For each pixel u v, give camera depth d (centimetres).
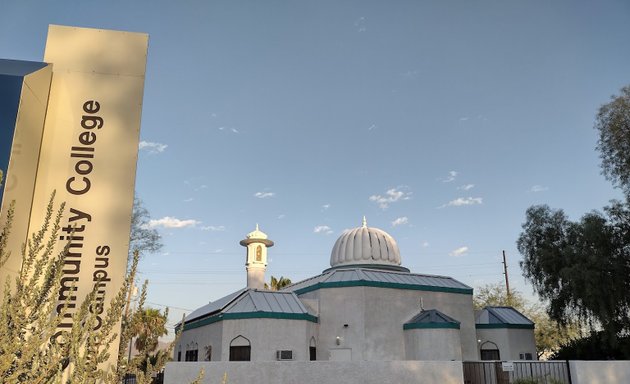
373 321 2386
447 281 2788
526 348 2705
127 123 712
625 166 2548
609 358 2595
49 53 708
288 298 2442
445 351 2267
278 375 1461
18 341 406
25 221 599
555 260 2634
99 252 652
